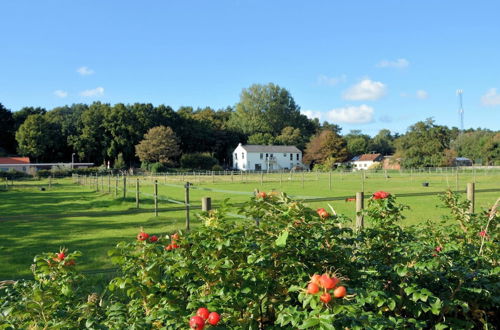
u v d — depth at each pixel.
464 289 3.10
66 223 12.97
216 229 2.85
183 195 24.45
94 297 3.04
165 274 2.93
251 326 2.61
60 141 83.62
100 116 81.25
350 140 108.06
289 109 104.31
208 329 2.05
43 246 9.22
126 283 2.78
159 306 2.66
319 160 84.38
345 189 27.78
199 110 120.19
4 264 7.48
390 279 3.23
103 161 81.50
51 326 2.52
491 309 3.63
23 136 78.06
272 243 2.82
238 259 2.84
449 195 4.93
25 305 2.77
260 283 2.68
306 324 1.90
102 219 13.77
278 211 3.16
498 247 3.90
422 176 45.12
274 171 77.06
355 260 3.37
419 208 15.46
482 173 46.41
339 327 2.05
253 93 100.88
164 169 68.69
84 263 7.39
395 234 3.72
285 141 97.00
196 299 2.54
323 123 119.50
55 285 3.00
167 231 11.00
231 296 2.61
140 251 2.96
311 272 2.88
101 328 2.49
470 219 4.53
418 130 63.81
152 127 81.31
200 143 90.62
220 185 34.53
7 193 28.28
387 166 71.06
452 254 3.61
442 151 62.41
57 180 49.22
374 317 2.27
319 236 3.01
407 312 3.37
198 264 2.75
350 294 2.26
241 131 98.44
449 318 3.11
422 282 3.18
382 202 3.75
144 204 18.34
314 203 17.44
